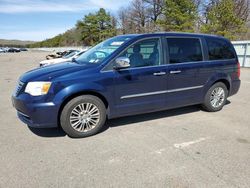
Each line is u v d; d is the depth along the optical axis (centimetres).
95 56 466
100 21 7106
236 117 540
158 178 301
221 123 500
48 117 390
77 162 339
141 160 345
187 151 373
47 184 289
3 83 1052
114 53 432
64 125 408
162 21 4094
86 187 283
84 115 420
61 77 394
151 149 379
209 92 556
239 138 423
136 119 518
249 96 772
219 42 569
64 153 365
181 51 502
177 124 491
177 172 314
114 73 426
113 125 483
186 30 3619
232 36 2845
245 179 300
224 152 370
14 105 419
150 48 465
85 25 7256
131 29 6022
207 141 409
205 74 537
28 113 389
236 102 684
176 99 504
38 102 384
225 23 3038
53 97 386
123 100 443
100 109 429
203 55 535
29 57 3938
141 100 459
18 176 304
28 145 393
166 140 413
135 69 444
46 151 371
